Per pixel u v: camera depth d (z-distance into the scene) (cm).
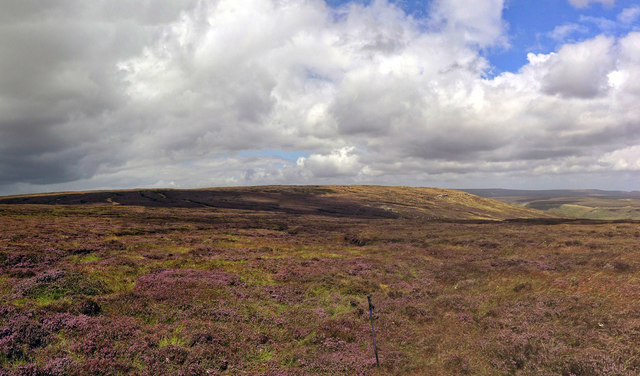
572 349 1412
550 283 2361
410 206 18638
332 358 1441
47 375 1091
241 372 1280
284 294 2303
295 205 16575
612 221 7606
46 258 2620
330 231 7075
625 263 2677
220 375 1238
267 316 1891
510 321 1786
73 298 1766
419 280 2892
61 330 1396
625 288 2042
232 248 4044
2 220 5338
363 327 1823
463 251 4278
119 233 4750
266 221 8962
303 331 1722
